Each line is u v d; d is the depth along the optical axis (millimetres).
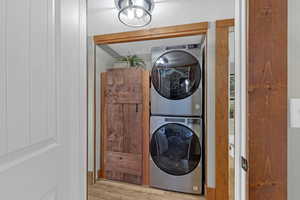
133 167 2590
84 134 936
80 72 901
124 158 2643
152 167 2486
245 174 782
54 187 699
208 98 1987
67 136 796
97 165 2717
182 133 2354
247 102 751
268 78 730
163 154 2432
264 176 729
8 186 487
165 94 2436
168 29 2018
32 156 581
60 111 745
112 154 2709
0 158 468
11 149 497
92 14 1772
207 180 1977
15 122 512
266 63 731
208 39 1943
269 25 729
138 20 1708
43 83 639
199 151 2275
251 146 736
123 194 2320
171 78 2416
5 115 478
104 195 2301
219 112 1922
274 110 727
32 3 583
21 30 535
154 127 2482
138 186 2518
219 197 1906
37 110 606
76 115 864
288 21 751
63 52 765
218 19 1876
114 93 2703
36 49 602
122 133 2656
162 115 2455
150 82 2582
